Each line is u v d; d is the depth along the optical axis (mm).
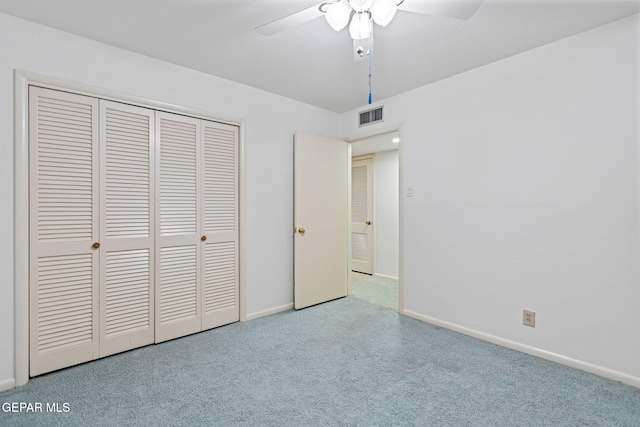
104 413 1650
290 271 3322
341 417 1629
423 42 2141
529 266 2283
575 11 1799
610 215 1941
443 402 1751
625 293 1897
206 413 1657
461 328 2676
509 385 1907
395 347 2420
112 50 2219
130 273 2342
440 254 2816
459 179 2670
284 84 2902
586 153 2023
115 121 2250
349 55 2332
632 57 1852
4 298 1857
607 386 1881
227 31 2029
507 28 1973
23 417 1612
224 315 2852
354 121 3602
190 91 2582
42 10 1809
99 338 2211
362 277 4934
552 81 2154
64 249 2062
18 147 1874
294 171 3295
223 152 2822
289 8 1786
